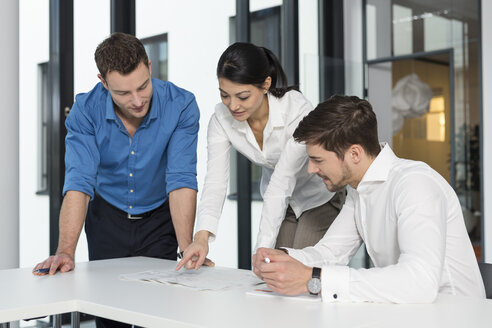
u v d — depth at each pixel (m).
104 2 3.56
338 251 1.76
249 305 1.36
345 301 1.38
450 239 1.57
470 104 4.85
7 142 2.92
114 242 2.38
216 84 4.11
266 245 2.12
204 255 1.83
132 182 2.31
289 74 4.62
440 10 4.96
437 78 5.29
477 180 4.82
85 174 2.14
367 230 1.65
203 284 1.61
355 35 5.23
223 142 2.31
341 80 5.00
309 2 4.87
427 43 5.02
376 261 1.69
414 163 1.56
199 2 4.00
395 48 5.16
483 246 4.65
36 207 3.44
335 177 1.58
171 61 3.84
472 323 1.18
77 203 2.08
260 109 2.21
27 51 3.34
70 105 3.42
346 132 1.51
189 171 2.24
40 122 3.43
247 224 4.26
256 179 4.32
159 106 2.23
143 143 2.25
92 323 3.63
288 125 2.24
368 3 5.23
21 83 3.33
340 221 1.79
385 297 1.36
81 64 3.48
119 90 1.92
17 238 2.97
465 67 4.86
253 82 1.96
